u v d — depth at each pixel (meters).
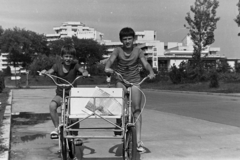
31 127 8.25
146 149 5.85
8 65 81.31
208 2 36.53
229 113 10.63
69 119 4.80
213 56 92.25
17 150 5.82
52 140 6.67
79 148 5.91
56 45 78.50
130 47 5.26
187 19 37.75
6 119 8.64
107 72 4.94
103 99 4.75
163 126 8.31
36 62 59.19
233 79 32.06
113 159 5.19
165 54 99.06
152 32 114.69
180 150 5.77
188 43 107.00
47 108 12.55
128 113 4.88
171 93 22.55
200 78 32.22
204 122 8.85
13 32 74.06
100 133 6.98
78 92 4.79
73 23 130.12
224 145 6.14
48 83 56.62
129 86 5.09
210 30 37.03
